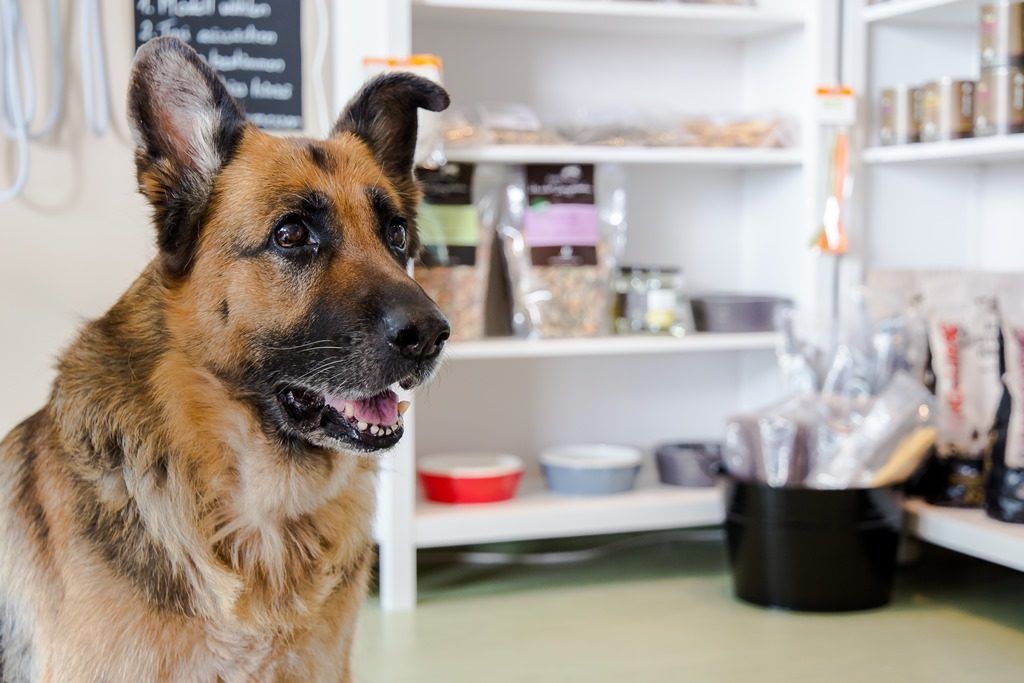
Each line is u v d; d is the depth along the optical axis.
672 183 3.37
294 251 1.59
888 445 2.67
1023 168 3.12
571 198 3.05
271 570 1.59
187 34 2.81
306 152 1.66
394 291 1.57
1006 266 3.19
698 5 3.03
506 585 2.91
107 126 2.77
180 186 1.59
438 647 2.44
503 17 2.97
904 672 2.27
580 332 3.03
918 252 3.21
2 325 2.74
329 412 1.62
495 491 2.88
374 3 2.71
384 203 1.69
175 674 1.51
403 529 2.72
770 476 2.70
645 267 3.25
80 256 2.78
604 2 2.89
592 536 3.38
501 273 3.16
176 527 1.52
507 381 3.27
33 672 1.53
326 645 1.66
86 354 1.59
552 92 3.24
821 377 2.99
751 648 2.42
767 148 3.09
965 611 2.67
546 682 2.23
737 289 3.43
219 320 1.58
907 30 3.16
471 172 2.92
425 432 3.20
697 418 3.45
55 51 2.71
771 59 3.25
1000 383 2.74
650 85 3.32
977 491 2.77
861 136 3.10
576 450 3.18
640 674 2.27
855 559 2.62
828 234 3.01
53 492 1.55
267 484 1.61
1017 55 2.71
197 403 1.58
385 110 1.85
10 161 2.71
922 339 2.91
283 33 2.88
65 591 1.49
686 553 3.22
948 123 2.89
